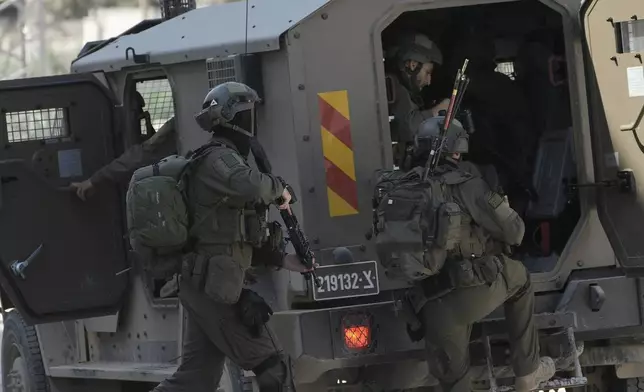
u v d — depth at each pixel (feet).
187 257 78.38
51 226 100.83
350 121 84.74
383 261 80.89
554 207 94.89
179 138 95.45
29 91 100.37
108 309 103.24
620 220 87.04
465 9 100.99
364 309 83.20
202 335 81.97
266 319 79.30
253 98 80.48
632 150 86.28
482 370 86.79
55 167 101.19
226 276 77.61
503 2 89.61
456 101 81.15
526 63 101.14
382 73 85.20
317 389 86.79
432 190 80.02
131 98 102.78
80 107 102.12
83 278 101.96
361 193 84.74
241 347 79.56
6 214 99.50
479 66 101.50
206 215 78.02
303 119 83.71
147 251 78.89
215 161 77.46
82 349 112.37
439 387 88.58
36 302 100.58
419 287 81.82
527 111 101.19
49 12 281.33
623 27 86.48
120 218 103.09
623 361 91.25
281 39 83.71
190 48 92.07
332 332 82.69
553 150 96.48
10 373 119.14
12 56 261.24
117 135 102.99
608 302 87.45
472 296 80.74
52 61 275.59
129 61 99.09
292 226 78.84
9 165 99.50
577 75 88.74
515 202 98.63
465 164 83.46
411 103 92.99
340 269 83.56
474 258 80.59
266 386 80.18
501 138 101.40
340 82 84.58
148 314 102.47
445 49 102.06
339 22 84.64
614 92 86.69
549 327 85.35
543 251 95.30
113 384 112.16
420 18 99.86
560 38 98.89
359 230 84.53
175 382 82.17
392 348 83.71
